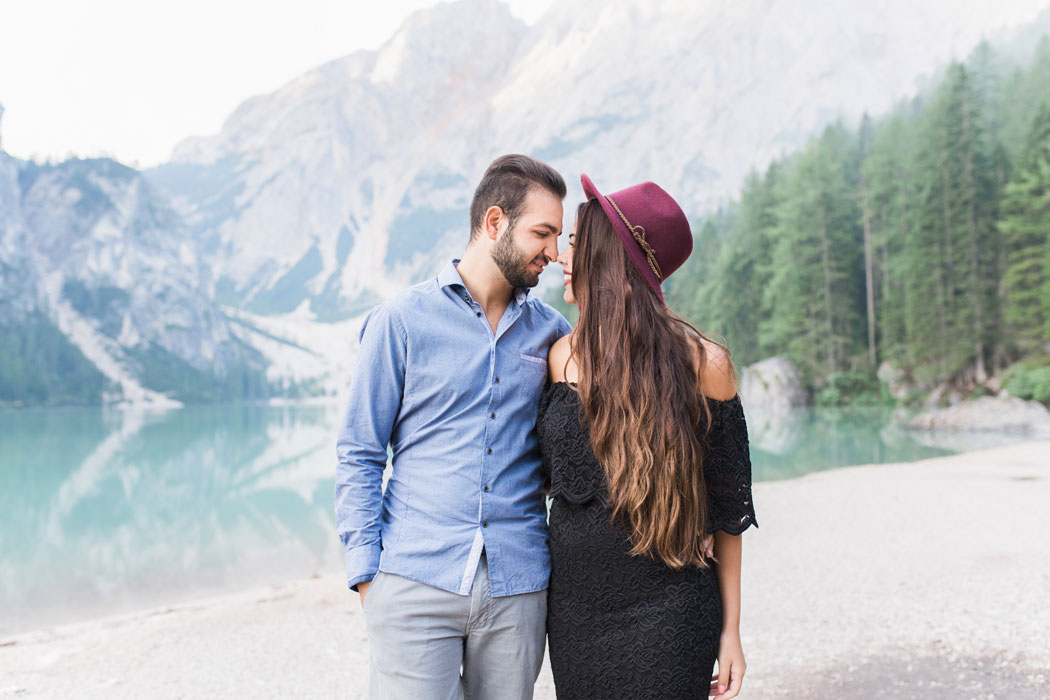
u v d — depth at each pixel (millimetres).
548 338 1802
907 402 31281
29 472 23516
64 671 4105
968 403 23594
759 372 35344
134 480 20453
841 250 37469
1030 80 36375
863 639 3820
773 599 4719
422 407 1707
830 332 35469
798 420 27125
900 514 7422
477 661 1705
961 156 31031
